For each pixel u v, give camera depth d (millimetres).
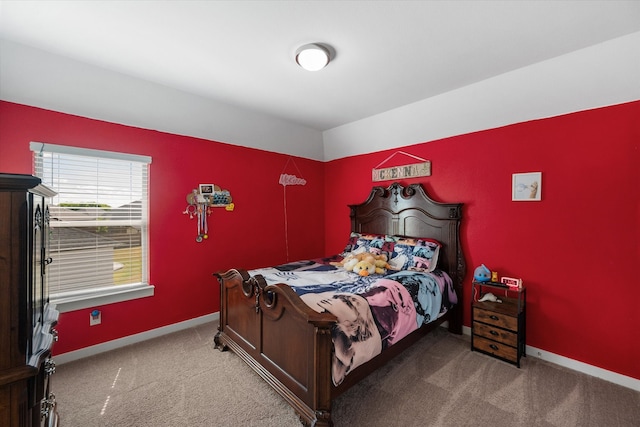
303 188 4281
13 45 1889
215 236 3328
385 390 2010
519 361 2340
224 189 3395
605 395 1959
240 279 2291
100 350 2523
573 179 2322
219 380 2107
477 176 2895
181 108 2836
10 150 2123
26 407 920
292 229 4137
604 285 2189
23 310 903
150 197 2832
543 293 2479
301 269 2973
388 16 1650
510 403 1870
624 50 1876
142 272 2824
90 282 2516
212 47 1979
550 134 2434
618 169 2123
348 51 2029
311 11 1608
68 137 2355
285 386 1791
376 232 3740
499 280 2707
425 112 3025
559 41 1901
